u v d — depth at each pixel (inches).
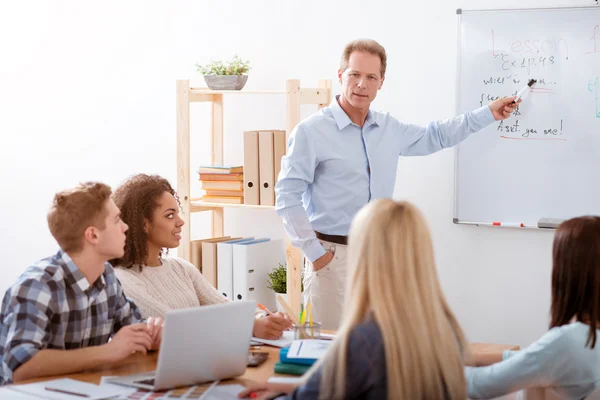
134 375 80.9
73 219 84.3
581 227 76.7
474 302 146.5
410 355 58.3
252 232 169.8
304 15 159.8
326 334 97.0
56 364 80.6
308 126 123.6
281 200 123.9
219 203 156.1
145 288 101.3
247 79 159.9
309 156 123.2
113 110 183.9
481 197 143.9
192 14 173.0
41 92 191.2
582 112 136.0
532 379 77.5
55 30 188.2
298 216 123.0
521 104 139.6
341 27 155.9
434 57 146.8
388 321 58.5
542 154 139.1
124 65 181.6
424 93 148.3
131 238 101.0
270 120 165.3
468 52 143.1
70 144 189.5
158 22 177.0
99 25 183.5
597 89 134.7
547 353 76.4
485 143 142.8
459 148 144.5
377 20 151.8
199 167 158.7
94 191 85.5
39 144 192.5
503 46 140.4
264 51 165.0
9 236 197.2
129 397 73.9
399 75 150.3
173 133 177.5
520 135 140.3
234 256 154.9
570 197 137.8
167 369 75.2
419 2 147.3
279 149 148.6
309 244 122.8
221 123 167.9
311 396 60.0
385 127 126.3
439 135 130.3
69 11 186.2
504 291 143.9
